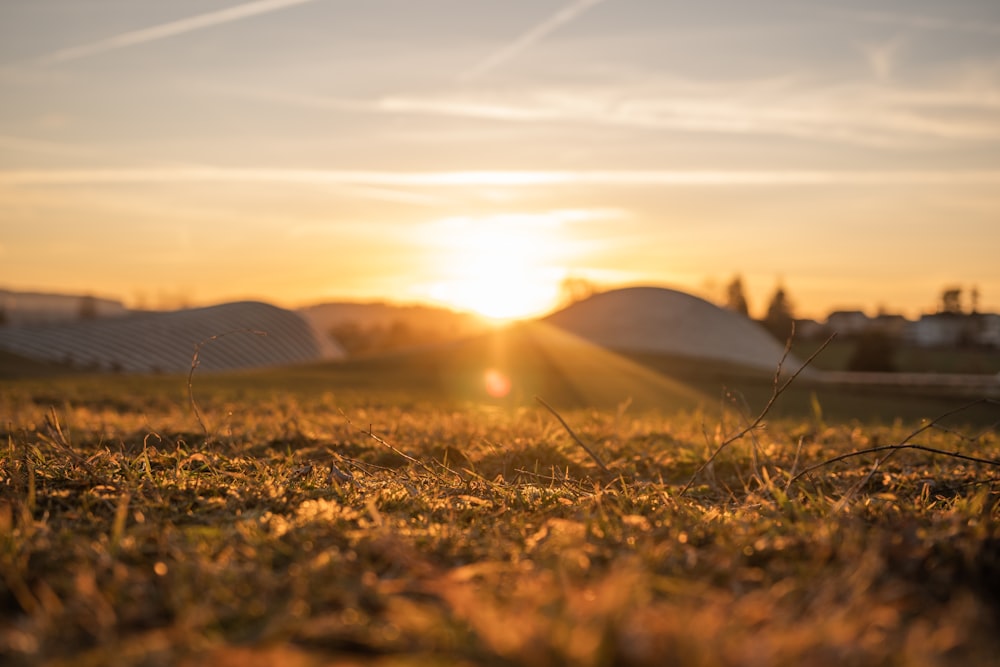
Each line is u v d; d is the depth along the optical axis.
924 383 68.06
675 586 3.85
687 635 2.99
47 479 6.19
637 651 2.95
